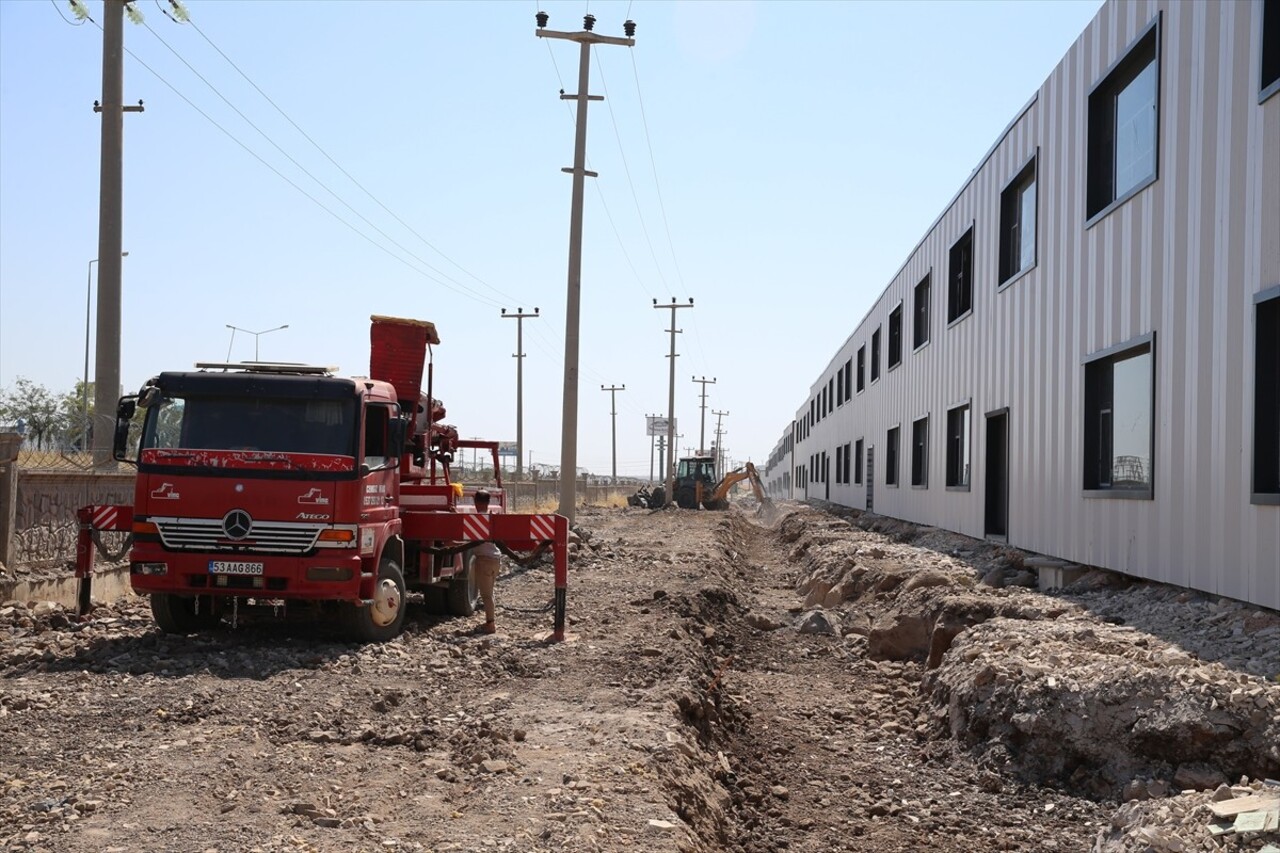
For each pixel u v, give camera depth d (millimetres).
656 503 60750
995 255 19734
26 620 11078
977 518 20969
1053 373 16109
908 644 13469
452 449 14977
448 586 13859
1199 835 5492
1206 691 7363
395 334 13586
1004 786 8031
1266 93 9648
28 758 6707
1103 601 12727
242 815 5703
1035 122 17344
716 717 9906
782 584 24250
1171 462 11781
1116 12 13719
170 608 11172
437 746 7309
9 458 12156
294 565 10578
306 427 10844
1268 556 9609
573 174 27797
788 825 7508
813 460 63062
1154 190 12367
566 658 10570
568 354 27484
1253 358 9914
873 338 36750
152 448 10750
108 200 17594
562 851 5270
